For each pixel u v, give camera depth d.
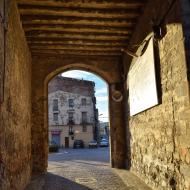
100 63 9.84
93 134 37.44
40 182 7.44
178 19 4.34
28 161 7.93
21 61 6.88
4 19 4.55
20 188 6.21
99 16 7.12
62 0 6.34
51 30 7.80
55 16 7.10
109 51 9.23
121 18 7.27
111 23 7.41
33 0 6.30
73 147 35.22
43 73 9.48
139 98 7.09
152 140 6.13
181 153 4.44
